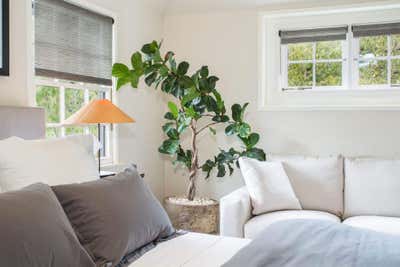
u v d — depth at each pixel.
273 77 3.91
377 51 3.68
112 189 1.75
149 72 3.37
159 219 1.88
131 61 3.35
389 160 3.17
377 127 3.52
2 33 2.33
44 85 2.77
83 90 3.18
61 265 1.32
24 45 2.51
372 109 3.53
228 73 3.97
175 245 1.86
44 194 1.46
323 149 3.68
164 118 3.98
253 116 3.89
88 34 3.11
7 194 1.34
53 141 2.02
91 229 1.58
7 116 2.25
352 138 3.60
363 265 1.41
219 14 3.98
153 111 4.02
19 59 2.47
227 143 3.97
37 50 2.63
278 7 3.78
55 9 2.78
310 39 3.81
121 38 3.50
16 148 1.81
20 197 1.34
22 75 2.50
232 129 3.53
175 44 4.16
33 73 2.59
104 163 3.33
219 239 1.98
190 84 3.42
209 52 4.03
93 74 3.17
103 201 1.66
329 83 3.81
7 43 2.36
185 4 4.01
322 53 3.82
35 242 1.25
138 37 3.75
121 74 3.25
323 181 3.22
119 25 3.47
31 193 1.41
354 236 1.77
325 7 3.63
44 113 2.51
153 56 3.42
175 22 4.15
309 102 3.81
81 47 3.03
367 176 3.13
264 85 3.89
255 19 3.86
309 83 3.87
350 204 3.12
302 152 3.75
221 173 3.66
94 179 2.00
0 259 1.15
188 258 1.69
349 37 3.71
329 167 3.27
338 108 3.62
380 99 3.61
